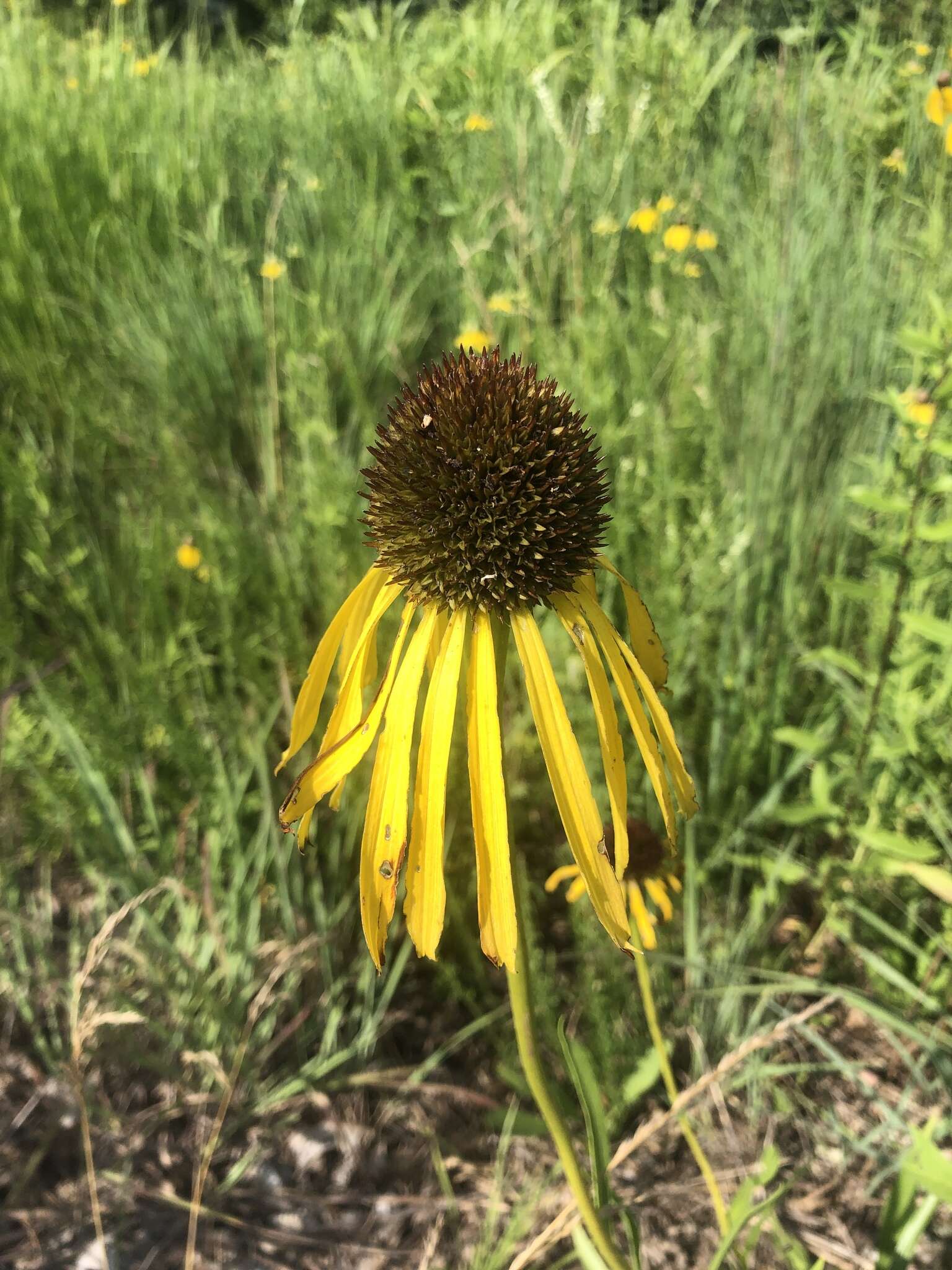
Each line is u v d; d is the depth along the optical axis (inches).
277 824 10.0
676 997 10.0
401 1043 10.0
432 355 16.9
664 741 5.5
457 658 5.4
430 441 5.8
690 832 9.7
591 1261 7.0
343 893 10.3
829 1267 8.3
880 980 10.0
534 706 5.3
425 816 5.1
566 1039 5.6
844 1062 8.4
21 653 11.9
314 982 10.0
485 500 5.6
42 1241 8.4
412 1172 9.1
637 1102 9.5
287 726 11.6
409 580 5.8
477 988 10.2
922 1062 9.0
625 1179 8.9
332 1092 9.5
